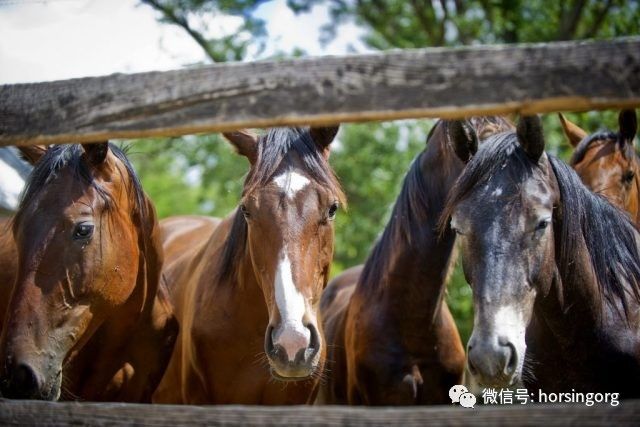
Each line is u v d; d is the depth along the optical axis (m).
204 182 12.24
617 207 3.35
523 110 1.83
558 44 1.81
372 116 1.87
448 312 4.06
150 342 3.45
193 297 3.66
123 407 1.99
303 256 2.87
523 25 8.72
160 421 1.95
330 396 4.26
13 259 3.31
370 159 9.90
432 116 1.87
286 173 2.96
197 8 8.59
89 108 2.00
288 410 1.88
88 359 3.28
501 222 2.58
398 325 3.80
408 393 3.75
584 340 2.99
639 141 7.30
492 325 2.48
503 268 2.54
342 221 5.57
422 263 3.71
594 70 1.79
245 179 3.16
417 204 3.74
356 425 1.83
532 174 2.66
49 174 2.78
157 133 1.97
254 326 3.36
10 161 5.04
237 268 3.38
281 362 2.71
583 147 4.60
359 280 4.12
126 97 1.98
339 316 4.32
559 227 2.81
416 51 1.86
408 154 9.14
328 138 3.19
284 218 2.88
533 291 2.63
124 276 2.98
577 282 2.88
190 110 1.95
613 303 3.04
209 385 3.50
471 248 2.62
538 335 3.10
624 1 7.77
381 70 1.87
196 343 3.49
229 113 1.93
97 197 2.81
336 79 1.88
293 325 2.73
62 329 2.69
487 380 2.47
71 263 2.70
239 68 1.93
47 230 2.68
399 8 10.24
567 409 1.77
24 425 2.04
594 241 3.00
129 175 3.14
